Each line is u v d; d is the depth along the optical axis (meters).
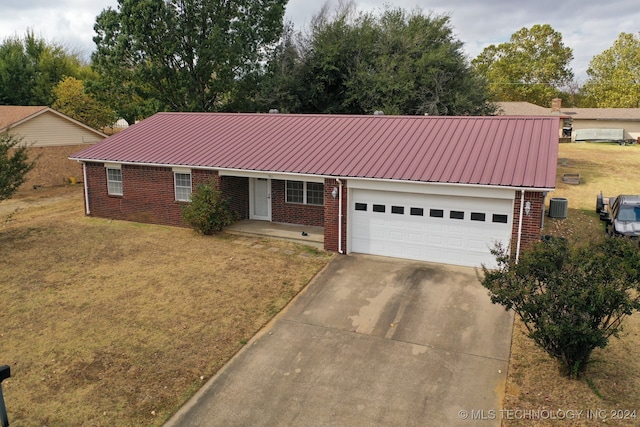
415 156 15.26
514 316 10.79
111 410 7.72
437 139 16.17
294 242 16.67
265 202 19.14
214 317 10.92
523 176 13.11
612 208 18.41
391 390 8.20
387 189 14.39
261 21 37.31
